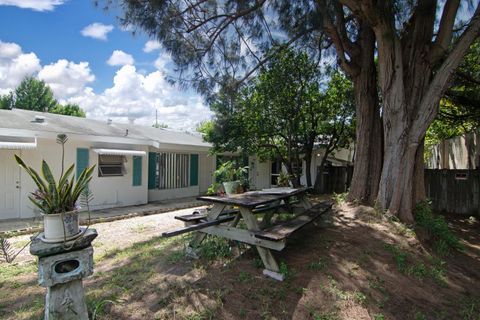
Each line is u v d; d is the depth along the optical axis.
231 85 8.01
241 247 4.30
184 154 12.54
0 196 7.50
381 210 6.11
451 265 4.76
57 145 8.30
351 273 3.77
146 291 3.15
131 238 6.02
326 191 13.16
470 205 9.35
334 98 10.93
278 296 3.15
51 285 2.32
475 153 10.41
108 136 9.24
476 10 5.61
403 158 6.01
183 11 6.34
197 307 2.89
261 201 3.97
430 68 6.22
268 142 11.54
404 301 3.46
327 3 6.05
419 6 6.31
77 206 2.46
